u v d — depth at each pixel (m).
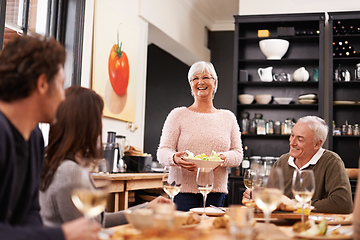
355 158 5.16
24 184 1.30
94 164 1.33
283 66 5.60
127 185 3.66
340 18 5.18
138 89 5.13
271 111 5.54
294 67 5.57
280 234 1.33
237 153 2.84
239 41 5.72
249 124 5.46
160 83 7.34
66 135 1.51
